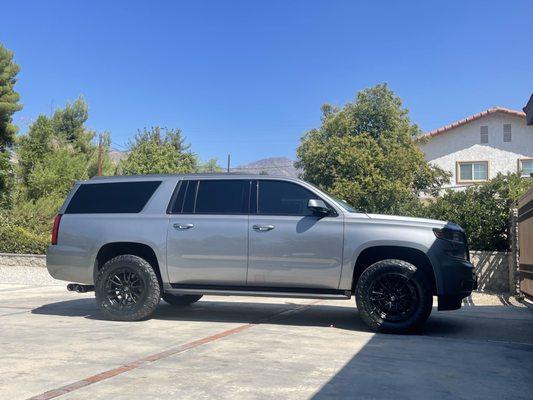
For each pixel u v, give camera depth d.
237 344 6.28
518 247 11.56
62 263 8.24
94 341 6.39
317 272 7.40
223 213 7.80
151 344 6.25
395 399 4.33
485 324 8.09
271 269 7.53
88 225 8.18
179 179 8.16
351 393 4.46
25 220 18.22
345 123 26.73
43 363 5.32
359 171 21.38
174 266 7.82
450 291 7.04
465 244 7.45
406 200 20.70
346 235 7.34
